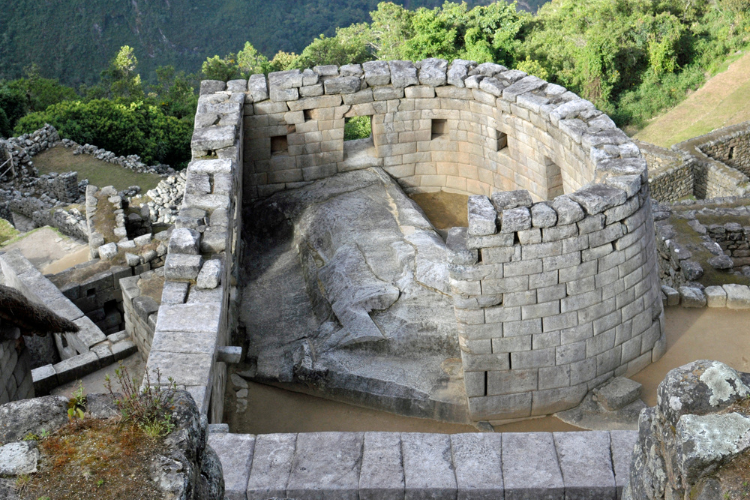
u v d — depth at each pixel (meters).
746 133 35.66
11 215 31.52
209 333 9.52
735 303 12.91
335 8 148.62
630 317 11.05
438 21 53.06
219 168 12.94
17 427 4.30
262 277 14.60
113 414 4.36
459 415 11.09
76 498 3.78
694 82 52.31
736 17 55.25
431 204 16.78
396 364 11.71
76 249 24.61
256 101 15.64
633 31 54.06
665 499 4.70
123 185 34.19
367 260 13.15
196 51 143.00
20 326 10.77
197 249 10.88
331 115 16.02
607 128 12.77
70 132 40.19
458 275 10.05
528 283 10.18
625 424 10.71
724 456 4.23
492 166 16.03
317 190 16.11
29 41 134.25
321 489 7.37
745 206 20.62
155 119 45.34
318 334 12.38
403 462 7.65
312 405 11.59
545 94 14.44
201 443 4.42
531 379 10.79
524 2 122.69
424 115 16.27
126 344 15.27
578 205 9.91
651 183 32.69
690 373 4.76
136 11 141.75
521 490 7.37
